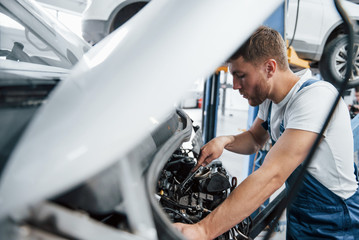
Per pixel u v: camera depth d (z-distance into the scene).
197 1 0.35
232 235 0.69
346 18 0.42
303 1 2.31
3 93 0.34
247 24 0.34
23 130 0.34
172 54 0.32
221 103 6.93
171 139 0.69
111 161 0.28
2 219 0.26
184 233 0.57
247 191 0.64
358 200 0.89
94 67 0.42
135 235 0.29
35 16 1.24
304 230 0.95
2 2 1.13
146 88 0.31
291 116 0.78
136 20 0.52
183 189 0.82
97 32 2.09
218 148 0.98
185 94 0.32
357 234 0.89
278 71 0.81
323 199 0.87
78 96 0.32
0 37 1.17
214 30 0.33
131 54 0.34
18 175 0.27
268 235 0.44
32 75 0.52
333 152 0.80
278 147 0.72
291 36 2.31
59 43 1.24
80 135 0.28
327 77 2.59
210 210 0.77
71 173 0.27
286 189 1.01
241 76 0.79
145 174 0.48
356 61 2.46
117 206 0.39
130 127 0.29
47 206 0.28
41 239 0.27
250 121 2.01
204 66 0.32
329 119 0.42
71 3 3.77
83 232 0.28
